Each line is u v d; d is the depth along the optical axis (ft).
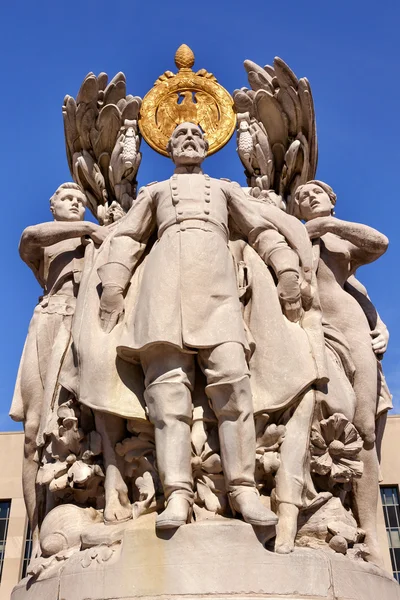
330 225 18.33
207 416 15.10
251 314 16.46
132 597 13.07
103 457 15.79
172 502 13.82
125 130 22.39
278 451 15.28
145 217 17.20
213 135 23.48
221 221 16.61
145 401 15.23
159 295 15.34
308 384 15.47
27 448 18.12
